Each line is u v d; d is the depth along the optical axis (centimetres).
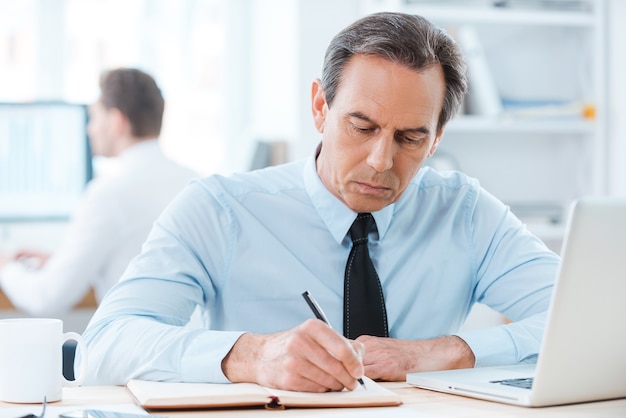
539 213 365
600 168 360
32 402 126
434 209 191
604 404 130
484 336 159
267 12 410
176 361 138
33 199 366
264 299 180
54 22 429
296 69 358
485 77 351
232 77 452
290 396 124
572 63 380
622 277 122
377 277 175
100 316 157
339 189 166
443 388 137
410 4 341
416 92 153
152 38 443
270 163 379
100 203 296
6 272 310
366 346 151
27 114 364
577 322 122
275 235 182
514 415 121
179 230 177
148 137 307
